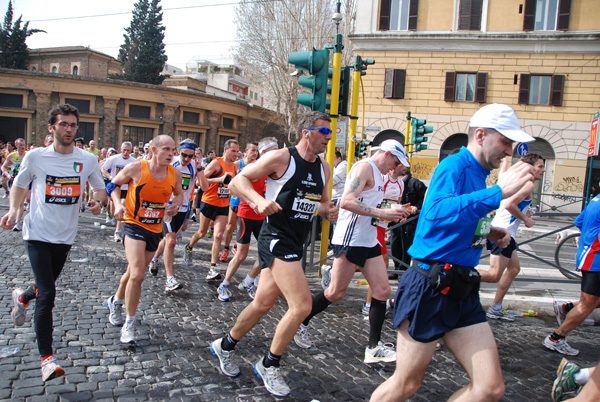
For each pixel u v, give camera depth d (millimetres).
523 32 21578
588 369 3295
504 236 2791
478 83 22297
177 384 3455
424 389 3604
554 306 5086
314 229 7004
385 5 23016
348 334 4773
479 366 2354
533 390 3709
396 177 5355
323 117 3371
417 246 2586
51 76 33281
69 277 6336
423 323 2465
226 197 6695
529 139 2342
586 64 21234
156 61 44656
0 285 5773
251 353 4105
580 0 21109
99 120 34406
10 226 3660
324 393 3457
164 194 4375
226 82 58812
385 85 23219
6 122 34062
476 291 2566
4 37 45875
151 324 4707
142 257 4230
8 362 3615
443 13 22500
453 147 23188
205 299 5758
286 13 31078
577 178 21609
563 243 7938
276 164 3336
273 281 3438
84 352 3910
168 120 35844
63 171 3791
